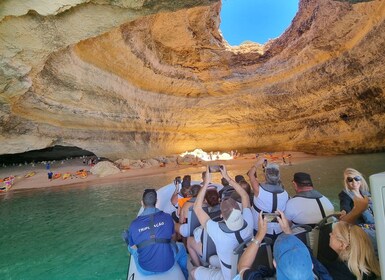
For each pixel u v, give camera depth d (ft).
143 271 10.37
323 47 58.75
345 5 48.34
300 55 64.54
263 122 77.87
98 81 53.16
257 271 7.18
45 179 50.96
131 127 65.31
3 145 46.14
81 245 18.62
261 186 10.84
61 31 27.53
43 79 43.50
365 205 9.22
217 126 81.20
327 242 8.52
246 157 72.13
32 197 37.11
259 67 73.97
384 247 4.79
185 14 62.90
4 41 28.25
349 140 61.26
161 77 68.18
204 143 81.76
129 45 55.01
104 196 35.27
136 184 43.45
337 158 57.93
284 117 73.67
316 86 63.72
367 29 48.42
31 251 17.88
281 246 6.32
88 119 55.83
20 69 32.35
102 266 15.44
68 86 48.49
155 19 58.70
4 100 36.70
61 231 21.79
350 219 9.12
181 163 66.23
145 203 11.02
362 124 58.44
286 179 38.99
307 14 61.67
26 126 47.80
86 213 27.12
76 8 24.23
